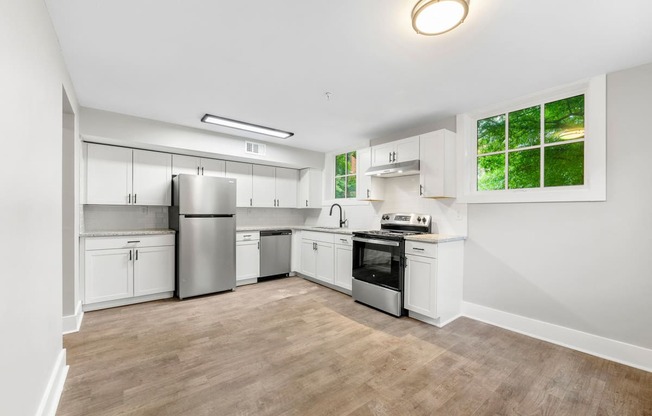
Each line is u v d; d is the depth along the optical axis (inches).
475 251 116.0
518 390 68.8
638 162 80.6
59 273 69.7
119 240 124.2
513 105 108.4
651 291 78.5
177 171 150.0
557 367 79.0
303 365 78.9
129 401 63.3
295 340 94.0
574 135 95.2
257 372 75.3
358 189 155.2
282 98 107.3
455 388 69.4
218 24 65.0
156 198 143.2
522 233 103.2
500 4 57.2
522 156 107.3
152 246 132.4
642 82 80.3
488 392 67.9
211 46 73.9
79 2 57.8
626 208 82.4
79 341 91.5
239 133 153.4
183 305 127.8
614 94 84.5
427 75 88.6
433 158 120.0
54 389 62.2
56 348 66.7
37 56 53.4
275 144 174.2
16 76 43.4
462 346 91.0
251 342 92.3
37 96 53.5
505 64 81.5
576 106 95.3
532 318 100.1
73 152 100.0
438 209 128.3
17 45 43.8
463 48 73.6
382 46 73.0
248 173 176.7
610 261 85.0
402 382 71.6
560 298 94.3
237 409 61.4
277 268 176.7
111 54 77.6
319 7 58.9
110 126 121.3
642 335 79.7
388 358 83.0
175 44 73.1
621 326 82.9
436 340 95.0
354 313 119.3
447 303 110.5
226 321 109.5
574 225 91.7
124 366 77.2
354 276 134.8
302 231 178.2
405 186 143.3
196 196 139.7
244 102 111.5
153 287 132.7
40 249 54.8
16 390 43.0
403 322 110.3
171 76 90.4
